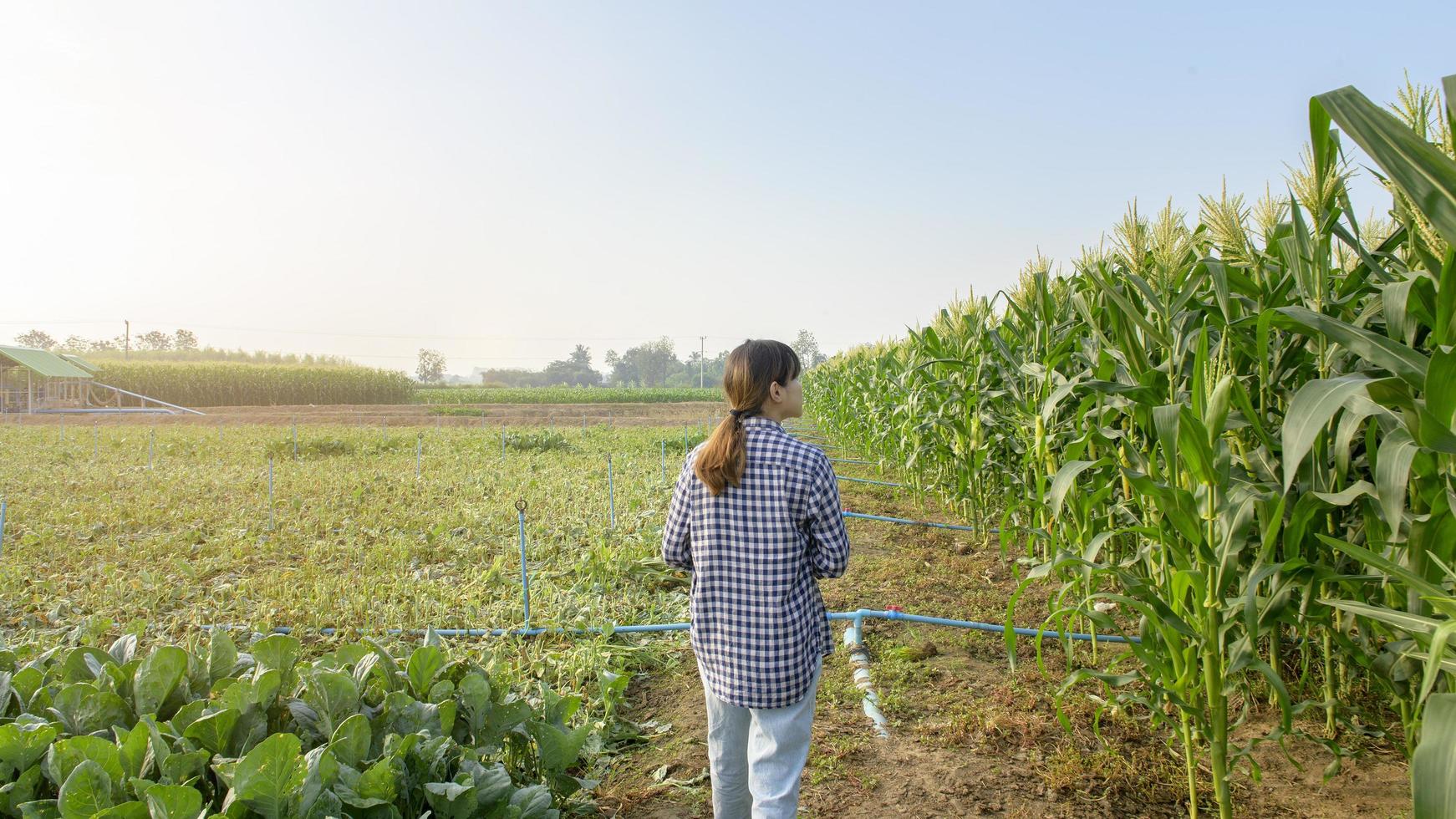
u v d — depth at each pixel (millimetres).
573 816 3033
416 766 2516
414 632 5023
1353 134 1616
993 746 3457
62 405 38875
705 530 2273
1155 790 3092
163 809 1979
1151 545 3475
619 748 3621
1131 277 3301
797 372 2369
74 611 5598
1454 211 1505
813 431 23438
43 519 8727
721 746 2355
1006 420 5996
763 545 2203
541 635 4914
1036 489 5602
